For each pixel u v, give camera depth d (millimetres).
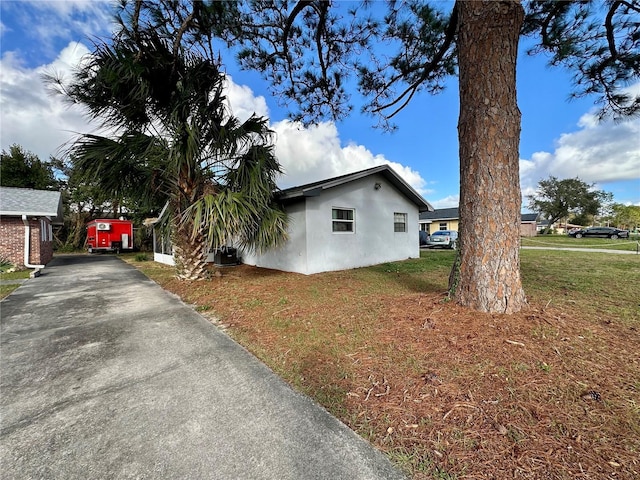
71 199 21125
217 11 4148
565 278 5723
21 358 2926
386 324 3258
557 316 2992
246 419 1885
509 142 2957
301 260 7926
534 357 2318
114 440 1725
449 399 1941
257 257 9859
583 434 1583
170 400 2135
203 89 6062
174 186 6344
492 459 1457
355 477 1396
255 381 2383
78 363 2795
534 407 1807
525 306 3084
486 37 2912
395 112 5910
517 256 3047
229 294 5605
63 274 9133
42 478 1460
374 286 5766
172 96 5754
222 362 2762
